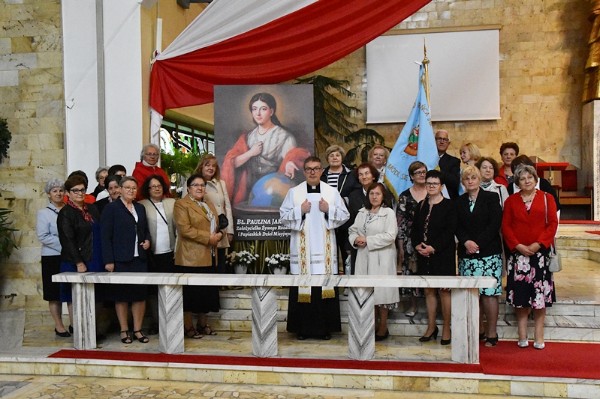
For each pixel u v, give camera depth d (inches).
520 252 193.6
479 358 186.7
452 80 532.4
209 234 217.0
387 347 205.3
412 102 539.2
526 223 193.6
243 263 250.5
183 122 453.7
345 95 557.3
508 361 183.5
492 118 527.2
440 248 202.2
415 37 537.6
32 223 294.7
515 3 530.0
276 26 283.1
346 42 282.7
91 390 182.7
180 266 217.0
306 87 257.8
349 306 191.3
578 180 522.3
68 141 293.4
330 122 544.4
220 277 194.1
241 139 258.1
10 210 292.8
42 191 294.7
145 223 221.9
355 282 185.3
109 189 225.1
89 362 196.5
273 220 255.8
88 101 293.0
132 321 244.1
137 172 245.9
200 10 434.9
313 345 211.0
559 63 526.3
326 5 277.7
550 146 529.0
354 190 230.1
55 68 294.2
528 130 531.8
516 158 216.4
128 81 291.4
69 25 293.9
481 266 198.7
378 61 543.5
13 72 296.7
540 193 196.1
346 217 215.2
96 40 291.9
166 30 354.0
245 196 257.0
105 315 236.5
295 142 257.6
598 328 209.6
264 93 257.3
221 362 190.2
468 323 182.4
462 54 530.0
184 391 180.1
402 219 219.3
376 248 205.2
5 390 183.5
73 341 220.4
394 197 243.8
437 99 534.9
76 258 210.7
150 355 199.0
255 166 257.3
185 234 213.9
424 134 244.8
